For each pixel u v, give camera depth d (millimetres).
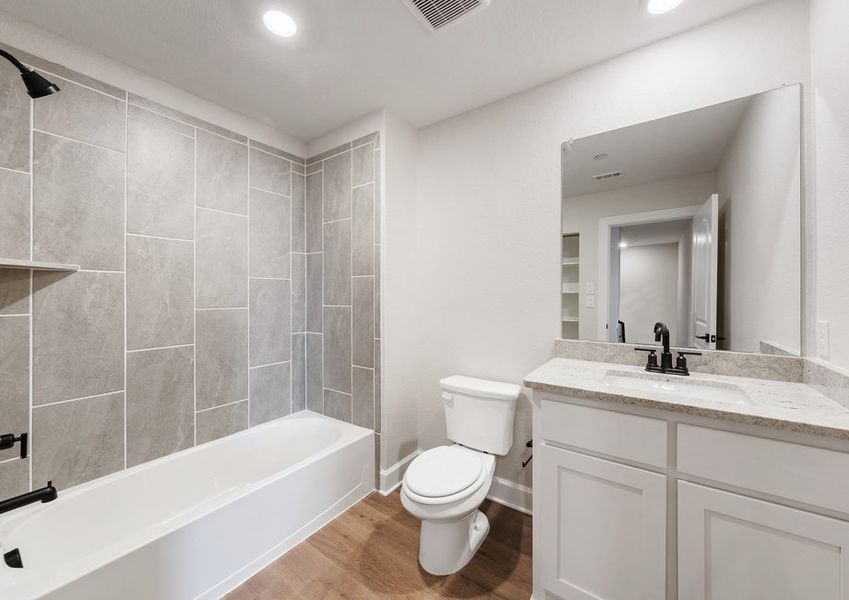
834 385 1083
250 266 2248
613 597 1201
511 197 1976
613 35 1520
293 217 2510
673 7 1369
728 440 1012
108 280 1654
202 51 1608
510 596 1426
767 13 1351
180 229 1909
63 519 1440
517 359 1968
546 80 1838
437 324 2283
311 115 2201
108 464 1653
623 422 1173
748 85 1392
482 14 1393
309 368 2574
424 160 2332
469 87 1899
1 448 1115
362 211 2223
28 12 1372
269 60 1681
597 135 1716
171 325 1877
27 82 1115
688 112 1509
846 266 1092
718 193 1459
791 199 1312
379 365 2162
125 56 1642
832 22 1144
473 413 1873
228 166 2125
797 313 1303
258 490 1570
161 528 1300
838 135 1124
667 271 1575
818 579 910
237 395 2178
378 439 2186
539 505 1350
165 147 1847
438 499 1415
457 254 2186
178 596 1306
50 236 1490
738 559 1007
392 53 1624
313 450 2289
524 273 1938
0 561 1117
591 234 1747
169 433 1868
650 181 1600
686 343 1538
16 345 1419
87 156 1587
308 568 1576
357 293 2260
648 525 1132
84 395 1586
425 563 1561
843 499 879
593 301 1747
